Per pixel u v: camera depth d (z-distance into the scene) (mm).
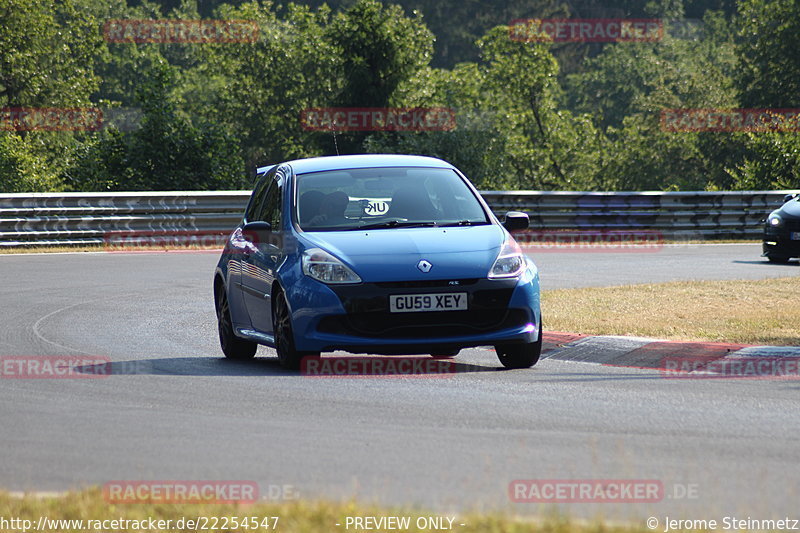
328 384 28969
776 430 22906
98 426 23656
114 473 19422
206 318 46125
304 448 21250
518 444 21516
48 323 43812
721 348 33656
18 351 36375
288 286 31125
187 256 73938
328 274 30547
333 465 19844
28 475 19406
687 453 20703
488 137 189000
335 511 15945
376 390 27969
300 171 35469
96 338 39938
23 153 166500
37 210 80125
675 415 24594
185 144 136500
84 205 81875
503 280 30891
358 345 30156
